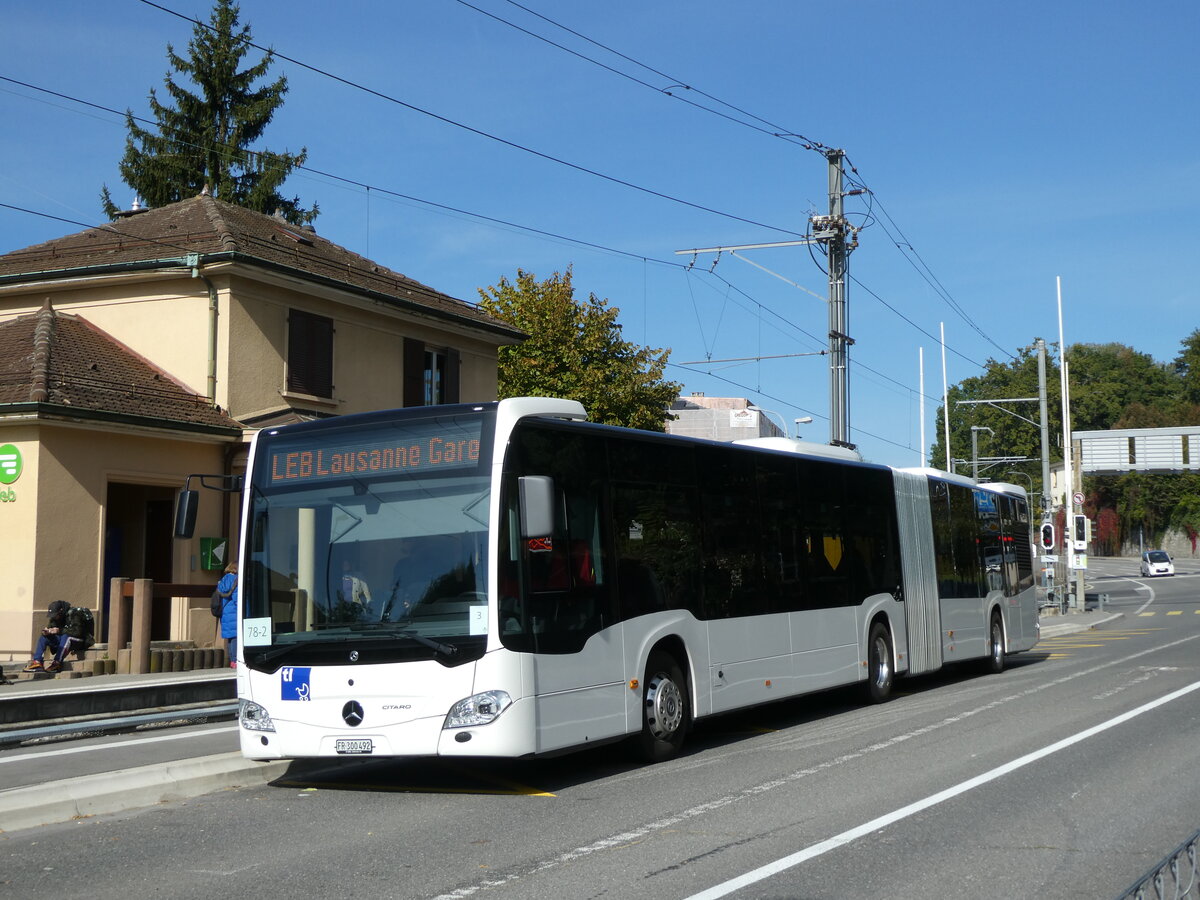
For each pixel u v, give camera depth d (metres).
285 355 26.84
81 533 22.09
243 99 47.97
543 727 10.00
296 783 11.02
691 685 12.23
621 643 11.18
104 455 22.59
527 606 10.05
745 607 13.38
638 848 7.84
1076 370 110.75
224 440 24.64
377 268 32.69
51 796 9.63
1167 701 15.62
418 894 6.79
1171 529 97.69
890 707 16.00
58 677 19.66
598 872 7.21
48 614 21.14
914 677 21.19
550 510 9.77
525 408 10.47
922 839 7.96
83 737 14.32
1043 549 43.75
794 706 16.86
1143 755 11.31
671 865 7.34
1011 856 7.48
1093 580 75.75
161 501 24.66
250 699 10.40
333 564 10.32
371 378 29.14
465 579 9.90
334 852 7.95
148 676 19.64
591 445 11.21
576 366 39.53
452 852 7.87
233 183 47.34
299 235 32.06
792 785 10.09
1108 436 56.97
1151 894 3.97
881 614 16.86
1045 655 25.53
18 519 21.45
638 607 11.51
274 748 10.24
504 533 9.97
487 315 33.78
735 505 13.52
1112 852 7.58
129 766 11.77
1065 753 11.48
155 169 46.34
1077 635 33.50
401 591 10.05
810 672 14.62
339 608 10.19
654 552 11.91
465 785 10.72
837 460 16.17
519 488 9.83
